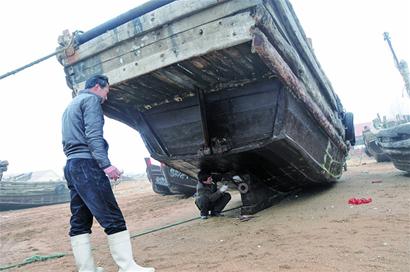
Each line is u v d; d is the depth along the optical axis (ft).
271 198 23.90
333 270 10.84
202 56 15.90
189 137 21.30
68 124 12.42
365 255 11.83
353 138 29.99
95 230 27.50
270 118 18.93
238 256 13.60
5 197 70.44
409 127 26.07
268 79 18.38
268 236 16.20
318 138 22.40
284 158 20.89
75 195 12.67
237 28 14.65
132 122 22.82
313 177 23.97
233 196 36.19
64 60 18.76
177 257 14.78
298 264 11.75
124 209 39.42
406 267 10.47
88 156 12.20
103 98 13.33
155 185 50.14
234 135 20.01
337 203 21.04
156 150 23.00
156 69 16.34
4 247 25.46
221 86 19.30
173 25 15.87
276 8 16.37
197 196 24.22
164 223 26.16
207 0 14.97
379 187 24.57
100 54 17.88
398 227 14.55
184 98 20.43
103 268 14.51
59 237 27.22
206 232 19.29
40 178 134.21
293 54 17.63
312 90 20.51
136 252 16.79
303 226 17.03
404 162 27.50
